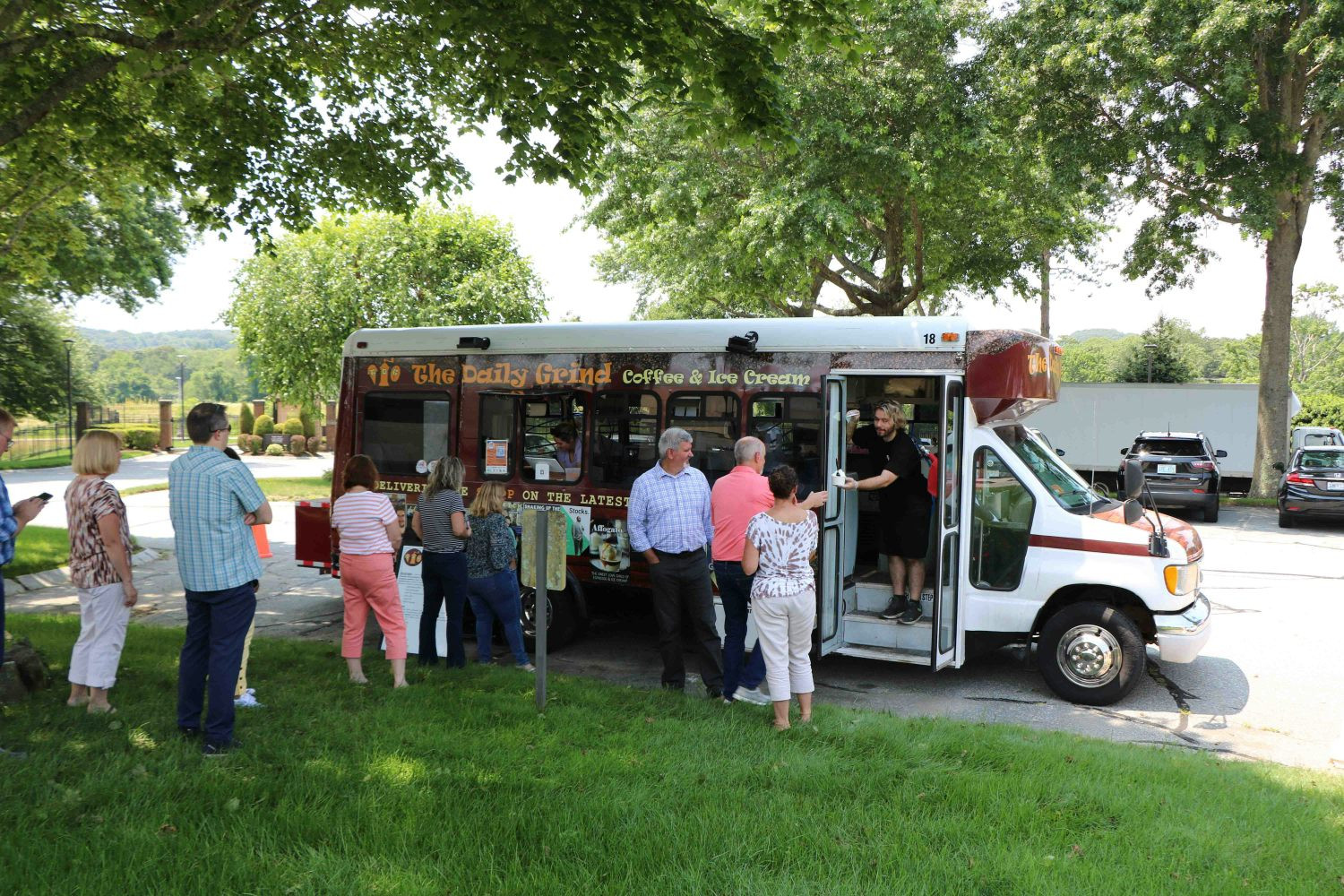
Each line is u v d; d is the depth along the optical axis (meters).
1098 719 7.11
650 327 8.59
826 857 4.03
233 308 27.59
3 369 41.53
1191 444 20.09
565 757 5.23
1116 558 7.39
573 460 8.89
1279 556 14.92
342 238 27.38
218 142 9.98
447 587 7.46
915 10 18.73
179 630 8.88
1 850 3.83
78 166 12.15
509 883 3.73
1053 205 22.12
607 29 6.93
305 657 7.73
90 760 5.00
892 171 18.97
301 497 23.84
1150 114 19.97
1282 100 21.44
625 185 22.62
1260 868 4.04
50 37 7.02
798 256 19.73
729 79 7.24
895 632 7.69
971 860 4.01
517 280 27.84
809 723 5.97
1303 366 83.19
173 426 53.31
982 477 7.74
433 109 10.70
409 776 4.83
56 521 19.36
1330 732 6.82
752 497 6.53
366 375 9.91
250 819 4.25
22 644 6.52
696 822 4.36
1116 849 4.18
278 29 8.89
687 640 9.47
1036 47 20.28
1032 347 7.48
